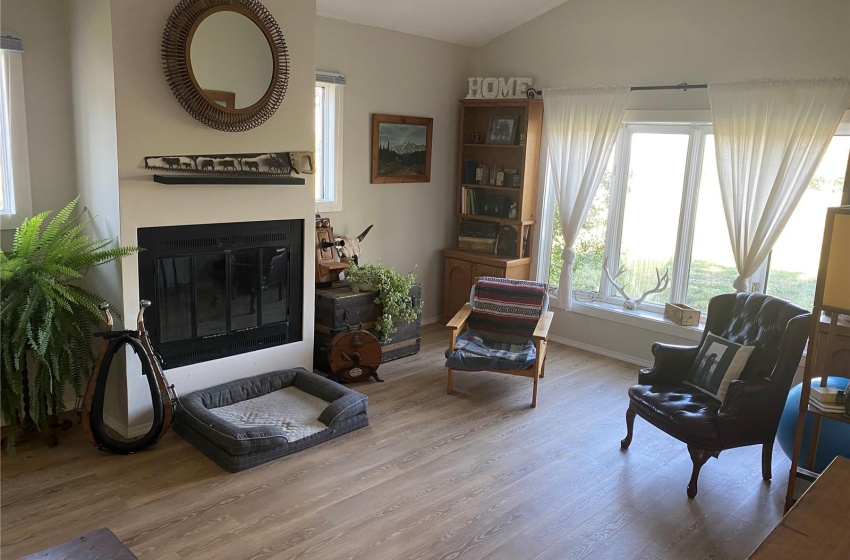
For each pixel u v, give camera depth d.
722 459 3.69
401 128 5.61
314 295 4.49
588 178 5.33
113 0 3.18
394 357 5.12
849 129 4.22
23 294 3.22
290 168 4.11
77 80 3.51
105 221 3.51
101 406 3.36
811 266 4.52
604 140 5.22
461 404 4.33
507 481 3.34
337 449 3.61
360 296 4.71
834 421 3.19
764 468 3.43
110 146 3.36
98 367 3.33
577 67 5.43
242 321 4.09
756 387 3.21
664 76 4.95
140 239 3.51
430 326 6.20
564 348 5.69
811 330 3.07
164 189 3.54
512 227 5.89
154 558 2.60
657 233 5.30
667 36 4.89
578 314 5.68
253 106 3.79
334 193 5.21
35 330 3.24
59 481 3.15
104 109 3.36
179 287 3.73
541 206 5.83
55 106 3.57
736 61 4.58
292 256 4.28
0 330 3.17
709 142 4.93
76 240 3.34
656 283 5.37
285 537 2.78
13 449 3.33
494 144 5.83
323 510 3.00
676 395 3.54
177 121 3.53
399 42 5.47
